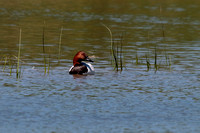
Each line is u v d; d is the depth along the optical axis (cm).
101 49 3503
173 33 4416
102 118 1700
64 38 4031
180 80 2467
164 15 5897
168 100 1998
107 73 2659
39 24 4881
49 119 1677
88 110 1811
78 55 2658
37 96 2039
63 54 3288
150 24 5056
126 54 3316
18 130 1544
